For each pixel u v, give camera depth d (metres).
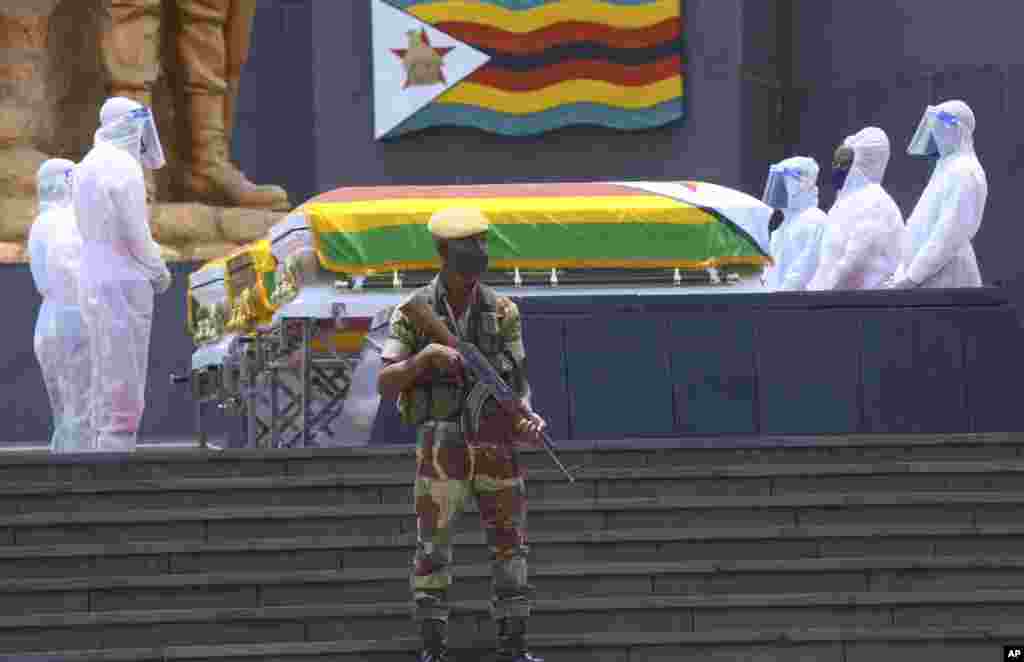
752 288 30.06
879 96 57.38
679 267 29.69
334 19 57.16
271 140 60.56
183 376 35.47
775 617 22.31
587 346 27.00
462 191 30.53
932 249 31.59
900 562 22.98
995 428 27.05
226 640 21.92
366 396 28.95
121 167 30.97
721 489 24.50
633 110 56.44
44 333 35.75
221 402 33.31
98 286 30.92
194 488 24.00
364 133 57.16
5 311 49.16
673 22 56.31
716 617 22.28
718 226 29.73
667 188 30.70
